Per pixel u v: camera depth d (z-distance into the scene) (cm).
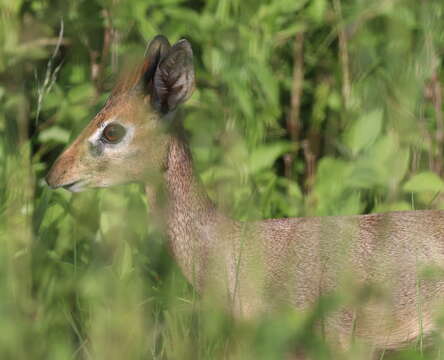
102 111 828
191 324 795
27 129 1020
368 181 970
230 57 1049
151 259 947
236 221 837
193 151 1027
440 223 826
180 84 824
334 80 1143
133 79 827
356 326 807
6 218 920
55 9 1096
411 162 1069
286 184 1070
